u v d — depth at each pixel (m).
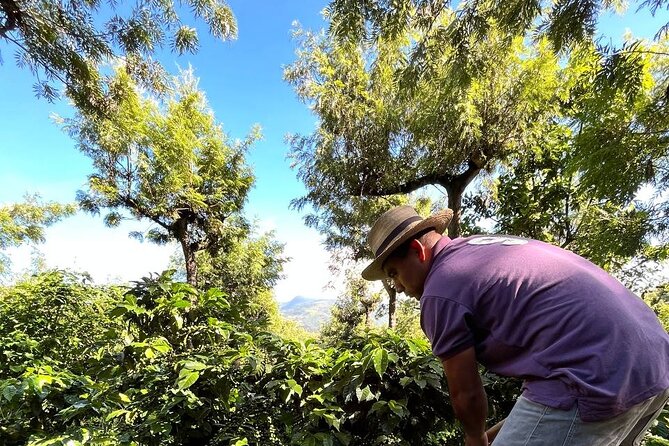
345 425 1.61
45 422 1.59
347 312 18.77
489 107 7.88
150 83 5.46
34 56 4.20
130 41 4.56
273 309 18.39
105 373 1.70
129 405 1.67
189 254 13.15
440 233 1.33
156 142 11.23
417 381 1.46
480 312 1.04
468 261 1.10
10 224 13.02
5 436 1.49
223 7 4.64
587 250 4.45
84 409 1.52
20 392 1.43
